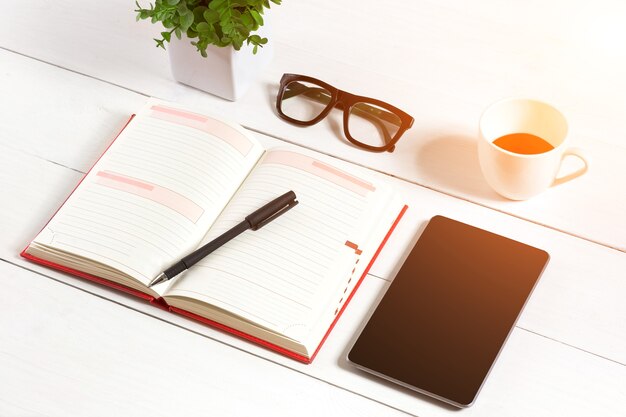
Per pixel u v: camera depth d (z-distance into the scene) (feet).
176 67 5.00
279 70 5.18
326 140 4.88
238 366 4.04
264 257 4.16
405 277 4.25
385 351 4.01
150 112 4.73
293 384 3.99
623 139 4.90
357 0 5.56
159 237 4.20
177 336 4.13
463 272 4.28
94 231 4.24
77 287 4.28
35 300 4.24
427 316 4.12
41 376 4.02
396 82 5.15
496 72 5.20
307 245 4.21
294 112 5.01
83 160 4.78
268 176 4.44
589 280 4.35
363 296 4.26
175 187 4.38
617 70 5.20
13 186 4.66
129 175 4.44
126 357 4.07
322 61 5.24
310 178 4.42
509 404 3.95
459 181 4.72
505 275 4.27
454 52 5.30
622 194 4.67
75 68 5.20
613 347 4.13
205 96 5.07
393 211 4.48
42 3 5.50
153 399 3.95
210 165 4.47
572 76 5.18
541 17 5.46
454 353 4.00
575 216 4.58
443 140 4.89
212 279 4.08
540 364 4.06
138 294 4.18
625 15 5.45
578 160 4.80
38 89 5.11
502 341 4.05
